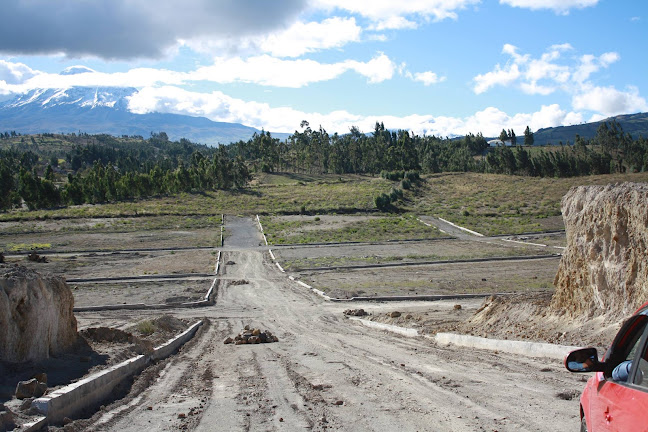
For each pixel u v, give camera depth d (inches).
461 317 892.6
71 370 374.3
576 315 553.0
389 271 2036.2
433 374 402.0
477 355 499.2
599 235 533.0
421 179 5413.4
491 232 3287.4
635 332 136.8
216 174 5526.6
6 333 356.2
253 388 378.6
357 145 7278.5
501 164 5974.4
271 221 3762.3
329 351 586.6
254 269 2209.6
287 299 1461.6
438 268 2073.1
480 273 1877.5
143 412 306.2
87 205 4328.3
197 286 1705.2
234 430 263.9
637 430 106.3
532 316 623.5
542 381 353.4
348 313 1120.8
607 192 534.6
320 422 274.2
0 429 234.1
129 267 2193.7
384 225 3531.0
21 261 2269.9
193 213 3973.9
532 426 245.9
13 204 4707.2
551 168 5546.3
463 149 7377.0
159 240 3053.6
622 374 132.4
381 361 488.4
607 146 6466.5
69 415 291.3
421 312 1029.8
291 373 438.6
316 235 3225.9
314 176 6550.2
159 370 467.5
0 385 306.2
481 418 265.3
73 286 1701.5
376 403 313.9
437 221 3767.2
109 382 363.9
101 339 512.1
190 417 293.3
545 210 3887.8
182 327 877.2
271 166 7086.6
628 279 484.7
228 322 1032.8
